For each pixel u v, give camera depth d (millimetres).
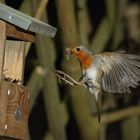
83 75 9125
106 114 12812
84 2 12641
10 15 8508
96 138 12250
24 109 8922
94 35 14062
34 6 11094
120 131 15305
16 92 8727
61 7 11156
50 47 12133
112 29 13172
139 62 8852
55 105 12383
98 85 9062
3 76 8797
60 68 13125
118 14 13602
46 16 11883
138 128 14398
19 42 9133
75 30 11227
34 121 14180
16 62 9125
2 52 8578
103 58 9055
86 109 12086
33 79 12172
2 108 8508
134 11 14258
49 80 12227
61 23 11203
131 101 14578
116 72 8945
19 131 8828
